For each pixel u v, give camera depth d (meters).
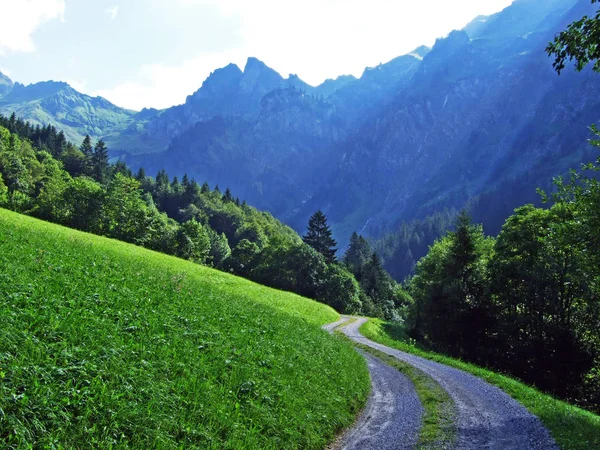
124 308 13.04
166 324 12.95
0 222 25.30
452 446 11.67
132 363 9.30
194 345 12.41
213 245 158.75
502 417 15.17
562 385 41.91
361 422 14.32
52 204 92.62
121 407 7.67
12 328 8.31
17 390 6.75
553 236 32.28
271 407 11.14
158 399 8.52
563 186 27.61
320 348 21.17
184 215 196.88
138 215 101.06
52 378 7.43
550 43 11.88
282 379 13.25
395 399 18.06
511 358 46.81
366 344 40.62
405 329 77.38
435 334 58.12
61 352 8.25
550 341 42.38
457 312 53.06
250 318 20.28
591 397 40.66
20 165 123.38
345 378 18.06
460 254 56.34
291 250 112.06
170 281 21.92
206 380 10.48
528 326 47.09
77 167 198.62
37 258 15.84
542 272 42.78
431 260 66.88
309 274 109.56
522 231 46.00
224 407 9.72
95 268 17.66
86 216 94.25
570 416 15.28
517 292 47.59
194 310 16.77
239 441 8.88
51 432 6.43
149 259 49.16
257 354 14.22
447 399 18.08
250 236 187.62
